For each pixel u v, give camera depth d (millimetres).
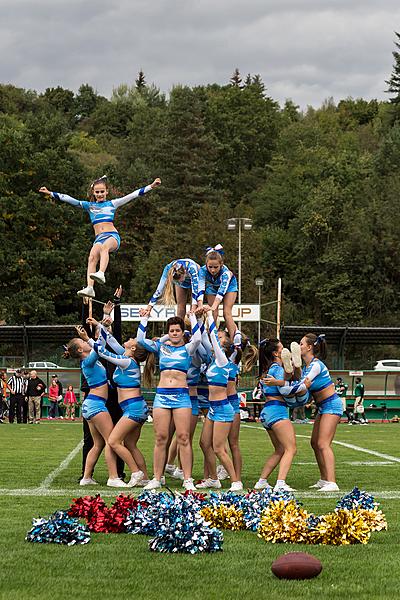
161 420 14812
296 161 111750
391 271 88188
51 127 82812
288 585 7562
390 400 50656
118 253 93812
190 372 15445
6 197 78250
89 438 16359
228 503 10797
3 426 39031
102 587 7465
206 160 106812
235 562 8492
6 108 143875
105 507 10430
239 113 124375
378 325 86625
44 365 54875
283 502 9938
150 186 17594
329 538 9586
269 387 14695
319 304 89812
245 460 20953
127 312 50562
